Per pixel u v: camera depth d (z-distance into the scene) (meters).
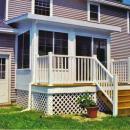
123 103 11.99
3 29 14.05
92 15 19.30
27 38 13.52
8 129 8.44
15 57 14.80
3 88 14.48
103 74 12.22
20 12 15.88
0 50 14.37
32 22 12.84
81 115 11.52
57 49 13.44
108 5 20.16
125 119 10.67
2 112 11.91
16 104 14.45
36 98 12.34
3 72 14.54
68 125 9.32
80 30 14.20
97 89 12.51
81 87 12.08
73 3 18.28
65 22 13.14
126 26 21.25
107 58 15.28
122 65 14.88
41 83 12.16
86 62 13.26
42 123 9.51
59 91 11.51
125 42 20.94
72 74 12.47
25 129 8.47
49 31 13.21
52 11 17.23
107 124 9.68
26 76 13.42
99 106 12.50
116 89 11.61
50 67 11.48
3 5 15.48
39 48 12.87
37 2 16.66
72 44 13.88
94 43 14.78
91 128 8.97
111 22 20.33
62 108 11.67
